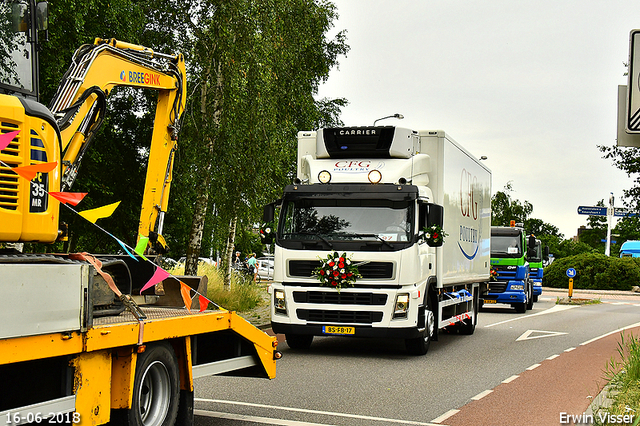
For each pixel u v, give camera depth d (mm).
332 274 12125
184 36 18594
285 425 7133
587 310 28891
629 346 11469
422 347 12945
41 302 4441
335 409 8039
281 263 12570
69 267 4684
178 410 6320
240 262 41062
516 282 26234
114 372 5371
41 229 5539
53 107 8750
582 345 15438
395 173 12938
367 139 13320
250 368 7664
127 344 5246
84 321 4770
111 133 20656
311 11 23906
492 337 17047
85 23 17500
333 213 12656
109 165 20828
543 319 23422
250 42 17469
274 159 18922
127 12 18031
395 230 12383
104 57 9648
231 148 17516
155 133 10922
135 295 7984
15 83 6199
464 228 16000
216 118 17688
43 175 5602
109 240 22562
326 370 11062
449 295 15047
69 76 9047
